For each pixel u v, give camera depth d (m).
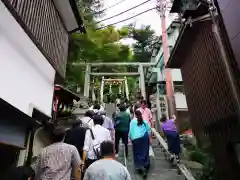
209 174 6.08
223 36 4.51
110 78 28.30
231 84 4.12
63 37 7.94
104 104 21.94
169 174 6.96
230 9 4.11
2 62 3.72
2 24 3.69
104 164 2.97
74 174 3.53
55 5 7.14
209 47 5.55
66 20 8.02
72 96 8.72
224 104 4.91
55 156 3.40
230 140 4.80
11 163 4.69
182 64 8.00
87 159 4.79
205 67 5.85
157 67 20.78
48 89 6.21
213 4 4.57
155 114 15.83
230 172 4.98
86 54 19.67
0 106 3.71
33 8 5.17
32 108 4.89
